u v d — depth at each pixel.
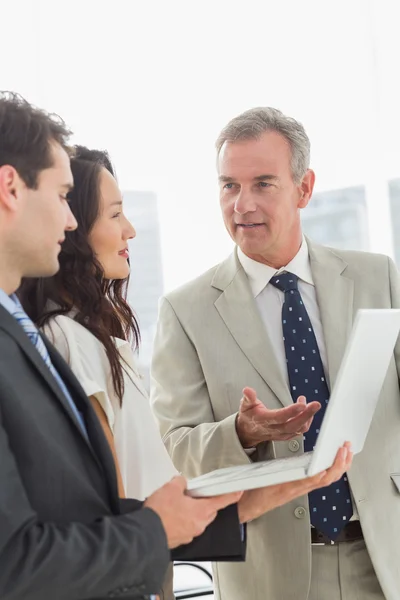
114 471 1.32
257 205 2.17
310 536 2.04
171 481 1.37
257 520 2.09
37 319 1.64
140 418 1.66
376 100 3.91
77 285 1.70
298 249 2.26
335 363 2.14
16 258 1.31
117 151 3.60
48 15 3.44
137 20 3.62
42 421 1.23
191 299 2.28
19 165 1.28
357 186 3.93
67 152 1.45
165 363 2.25
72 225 1.41
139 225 3.68
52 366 1.35
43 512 1.20
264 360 2.15
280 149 2.19
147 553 1.21
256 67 3.80
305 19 3.86
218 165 2.26
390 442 2.14
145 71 3.64
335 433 1.47
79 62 3.52
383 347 1.65
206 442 2.01
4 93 1.38
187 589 3.02
